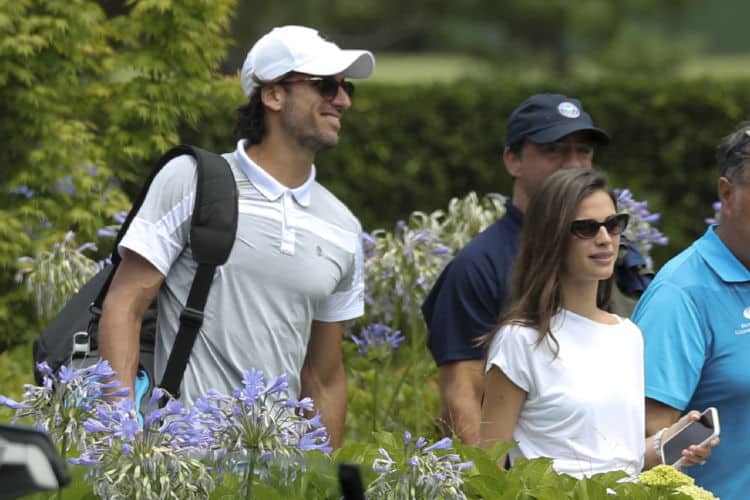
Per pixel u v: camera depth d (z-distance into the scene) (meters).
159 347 15.73
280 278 15.55
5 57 26.67
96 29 27.52
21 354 26.28
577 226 14.68
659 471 13.23
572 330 14.92
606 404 14.72
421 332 24.47
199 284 15.33
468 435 17.77
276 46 15.86
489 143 42.03
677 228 42.75
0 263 26.30
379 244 22.39
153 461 11.82
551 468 13.93
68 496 12.70
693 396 15.72
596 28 96.81
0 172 27.45
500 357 14.91
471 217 24.97
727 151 15.58
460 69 119.50
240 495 12.72
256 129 16.03
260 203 15.66
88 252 26.97
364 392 24.38
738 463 15.52
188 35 27.05
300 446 12.71
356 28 100.88
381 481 12.56
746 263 15.62
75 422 12.55
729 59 180.38
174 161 15.68
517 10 96.50
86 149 27.34
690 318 15.38
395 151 41.62
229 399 12.74
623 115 42.84
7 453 7.79
